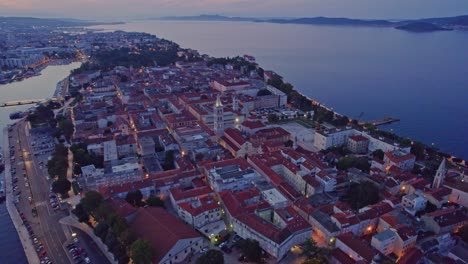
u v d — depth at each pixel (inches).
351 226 7308.1
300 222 7317.9
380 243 6722.4
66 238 7800.2
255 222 7273.6
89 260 7042.3
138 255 6309.1
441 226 7367.1
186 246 6943.9
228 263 6796.3
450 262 6392.7
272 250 6791.3
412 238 6879.9
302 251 6983.3
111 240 7042.3
